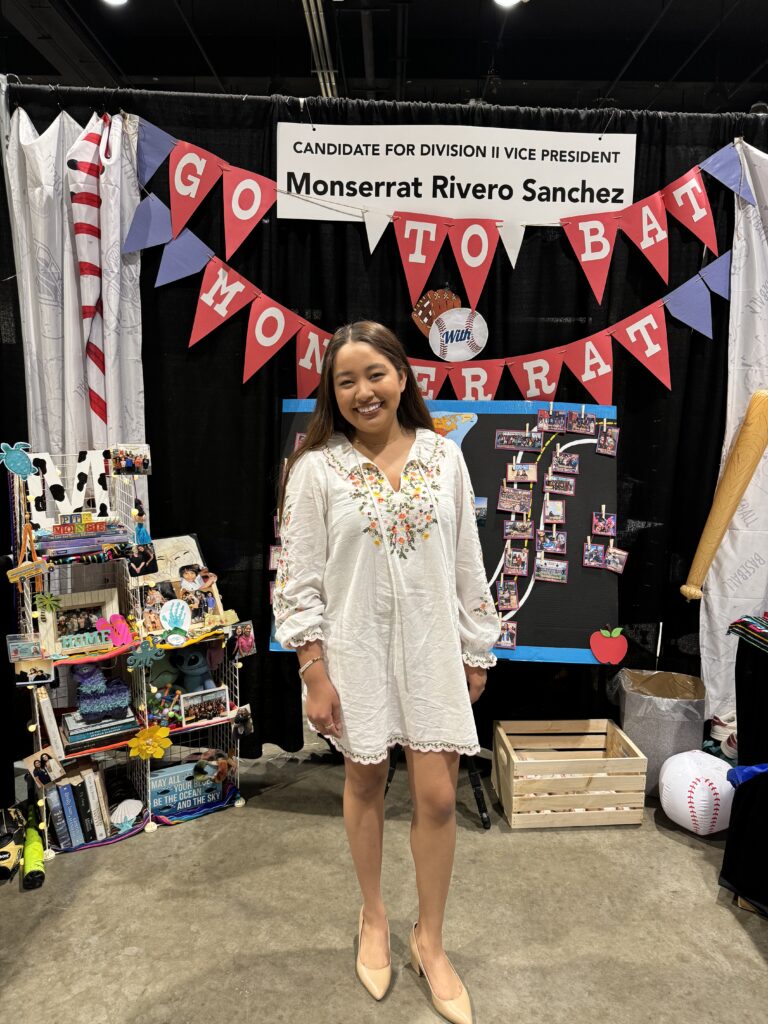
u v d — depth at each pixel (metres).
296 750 2.46
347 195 2.25
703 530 2.42
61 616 1.97
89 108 2.19
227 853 1.98
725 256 2.33
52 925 1.69
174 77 5.00
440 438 1.48
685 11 4.46
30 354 2.20
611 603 2.21
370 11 4.02
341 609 1.37
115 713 2.04
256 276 2.31
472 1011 1.44
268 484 2.38
